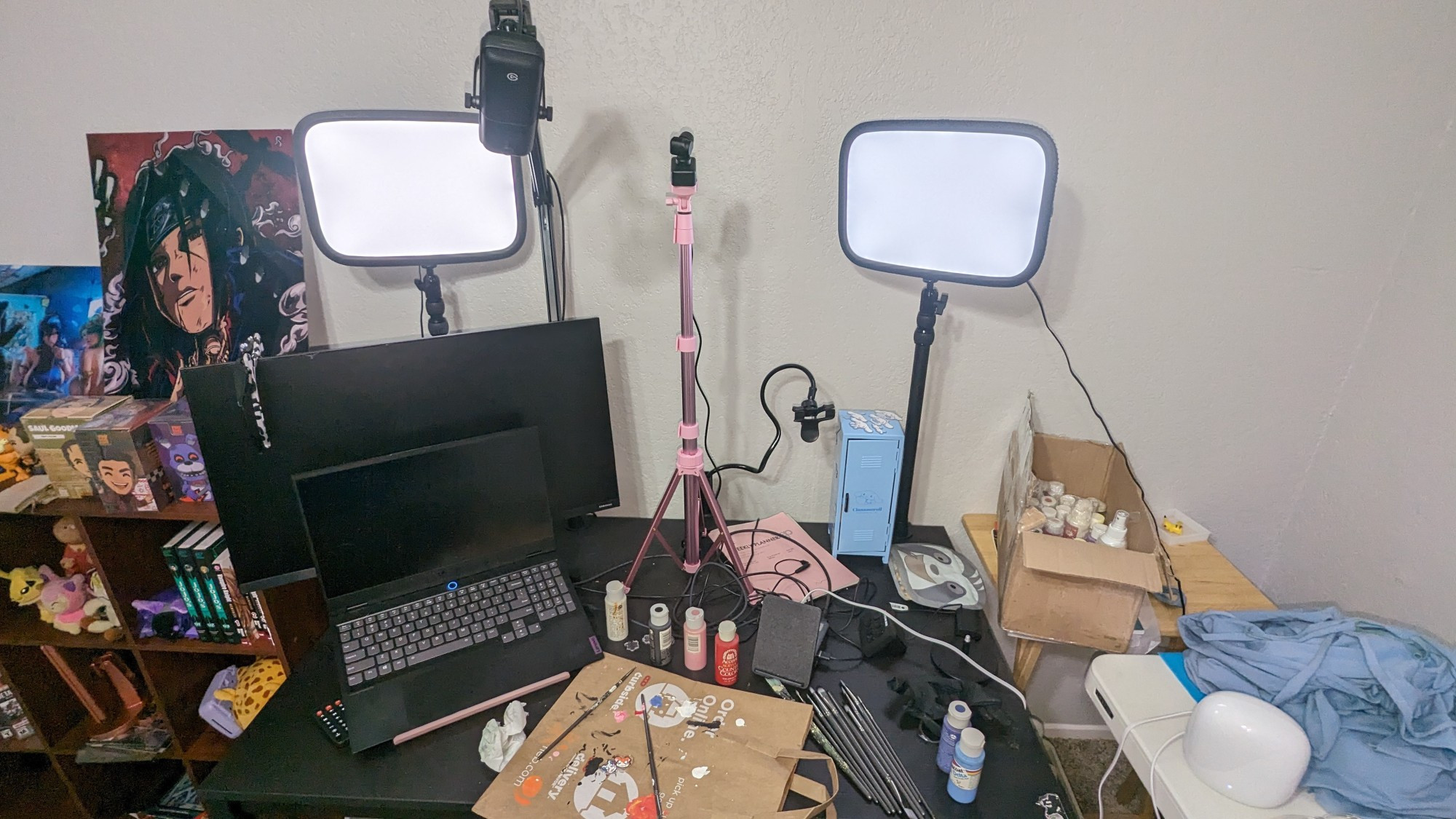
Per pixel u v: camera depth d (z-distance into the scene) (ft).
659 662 3.36
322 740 3.04
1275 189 3.94
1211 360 4.35
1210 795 2.91
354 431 3.32
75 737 4.82
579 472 3.91
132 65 3.88
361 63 3.84
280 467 3.24
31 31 3.82
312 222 3.40
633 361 4.46
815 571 4.13
